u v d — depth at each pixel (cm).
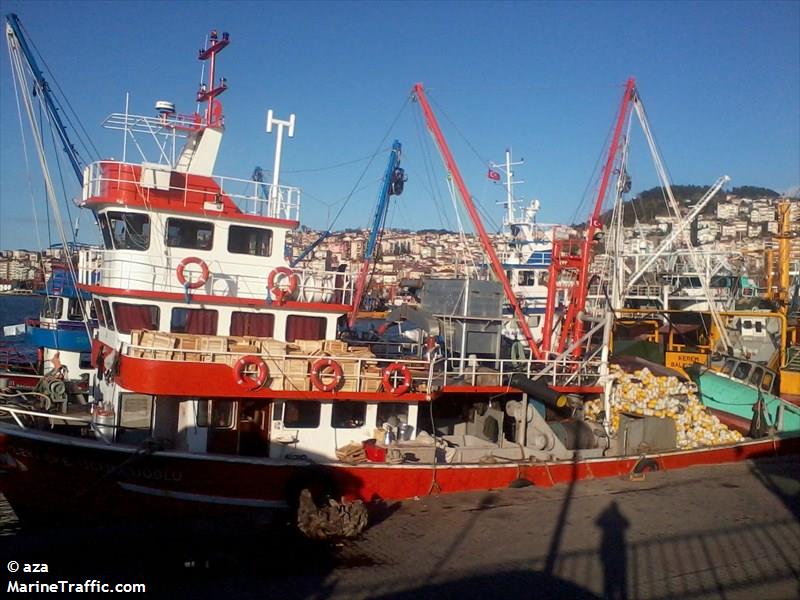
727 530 1511
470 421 2048
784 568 1290
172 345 1495
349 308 1836
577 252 2689
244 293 1756
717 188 4138
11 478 1501
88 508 1492
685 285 4572
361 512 1428
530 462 1853
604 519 1570
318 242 3478
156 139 1859
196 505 1489
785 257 4003
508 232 4459
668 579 1226
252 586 1167
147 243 1666
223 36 1892
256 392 1540
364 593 1144
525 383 1903
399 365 1731
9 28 1852
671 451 2119
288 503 1515
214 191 1752
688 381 2530
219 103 1920
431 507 1622
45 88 2294
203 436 1559
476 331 2122
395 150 3888
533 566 1277
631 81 3067
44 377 1953
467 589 1166
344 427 1698
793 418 2489
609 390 2192
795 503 1747
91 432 1681
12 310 8575
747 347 3297
